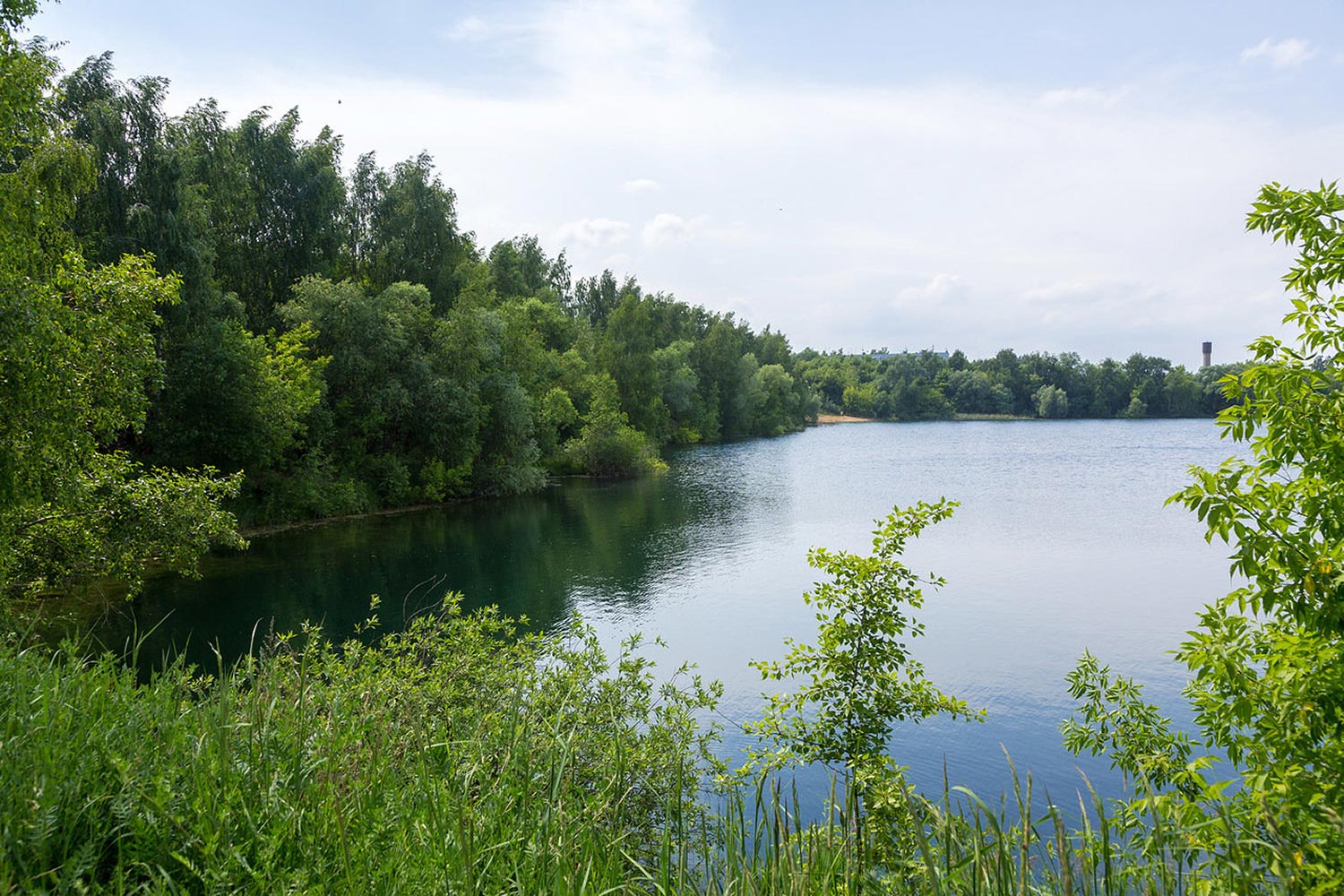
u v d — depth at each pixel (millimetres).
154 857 2480
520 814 3420
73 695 3445
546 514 34875
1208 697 3910
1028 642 16266
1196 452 67250
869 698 6273
